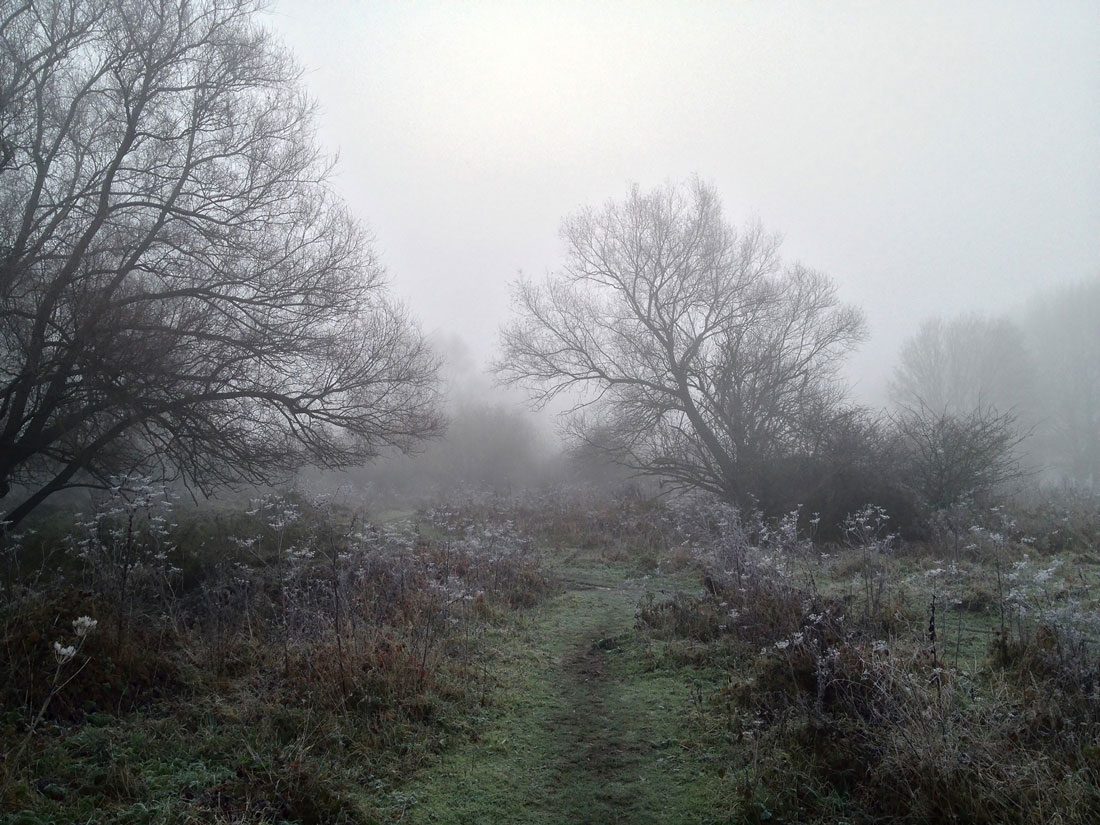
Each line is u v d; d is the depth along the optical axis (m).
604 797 4.85
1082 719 5.02
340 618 7.48
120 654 5.79
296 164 12.34
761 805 4.54
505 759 5.42
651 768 5.23
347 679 6.06
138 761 4.70
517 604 10.22
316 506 12.66
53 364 10.01
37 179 10.44
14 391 10.21
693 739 5.56
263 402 11.84
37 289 9.94
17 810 3.88
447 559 11.27
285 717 5.45
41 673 5.24
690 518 15.73
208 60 11.73
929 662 6.04
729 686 6.33
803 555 11.40
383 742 5.41
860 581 9.75
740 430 19.00
